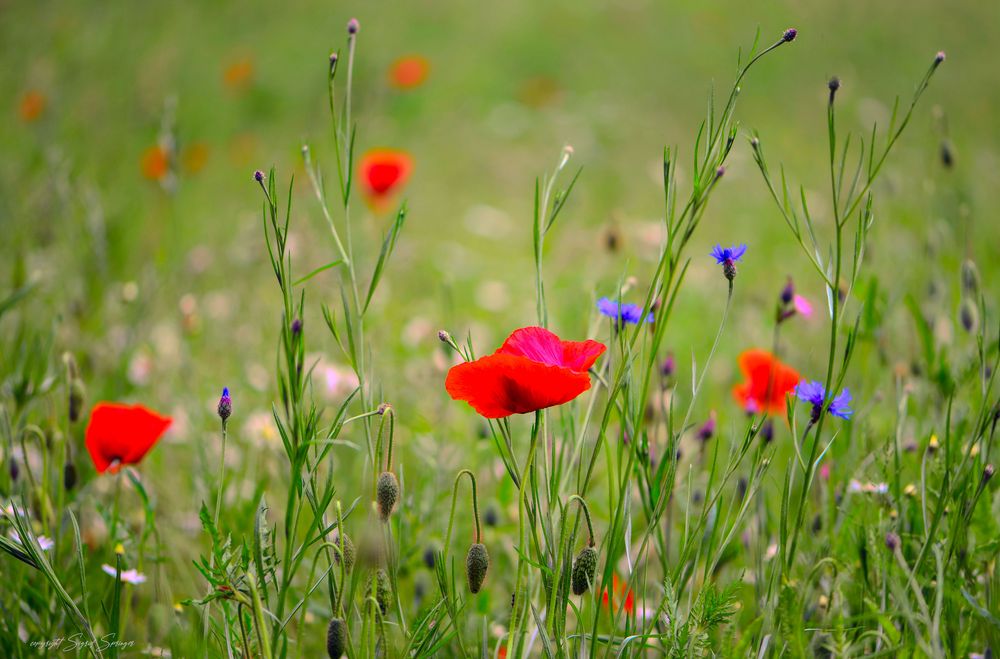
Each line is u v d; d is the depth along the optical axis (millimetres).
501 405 1448
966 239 1856
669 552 1652
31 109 3328
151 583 1668
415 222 4000
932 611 1513
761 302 2291
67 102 3695
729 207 3578
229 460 1882
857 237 1476
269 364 2189
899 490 1572
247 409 2004
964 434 1610
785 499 1487
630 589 1510
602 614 1572
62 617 1584
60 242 2375
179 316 2271
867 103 3572
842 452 1652
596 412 1816
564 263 3113
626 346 1518
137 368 2139
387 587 1463
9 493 1653
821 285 2779
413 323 2549
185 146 3703
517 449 1797
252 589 1422
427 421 1824
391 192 2533
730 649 1467
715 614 1473
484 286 3154
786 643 1475
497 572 1703
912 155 3014
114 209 2924
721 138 1465
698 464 1726
